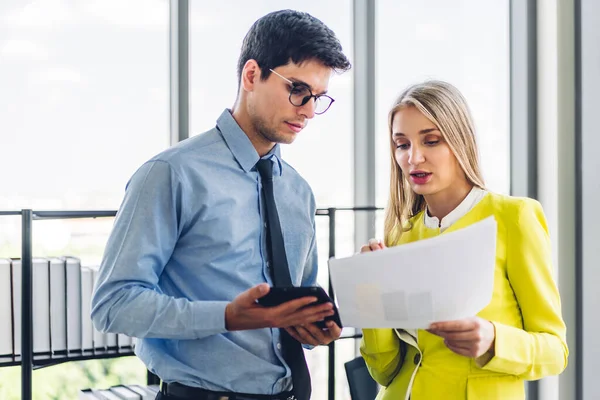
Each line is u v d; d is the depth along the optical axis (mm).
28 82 2492
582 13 2729
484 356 1504
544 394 2803
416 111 1611
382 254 1354
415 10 3154
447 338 1448
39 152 2514
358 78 3193
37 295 2203
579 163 2746
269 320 1428
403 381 1669
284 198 1761
